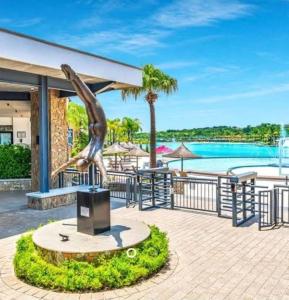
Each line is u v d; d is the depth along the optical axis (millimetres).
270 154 39406
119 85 11742
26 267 4910
